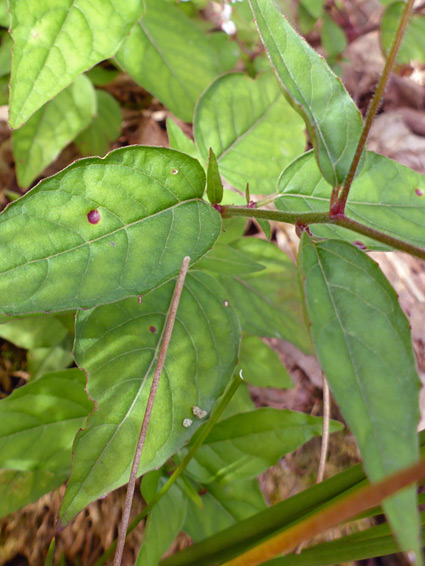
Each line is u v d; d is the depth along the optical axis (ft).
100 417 0.64
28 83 0.70
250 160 0.89
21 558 0.90
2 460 0.79
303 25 1.44
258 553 0.51
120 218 0.58
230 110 0.89
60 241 0.55
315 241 0.57
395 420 0.49
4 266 0.54
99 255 0.56
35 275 0.54
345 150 0.59
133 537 0.93
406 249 0.58
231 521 0.83
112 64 1.25
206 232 0.60
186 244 0.59
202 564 0.76
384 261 1.30
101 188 0.57
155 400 0.66
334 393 0.50
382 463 0.47
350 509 0.40
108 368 0.66
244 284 1.01
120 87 1.41
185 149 0.86
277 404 1.16
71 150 1.32
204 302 0.71
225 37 1.29
